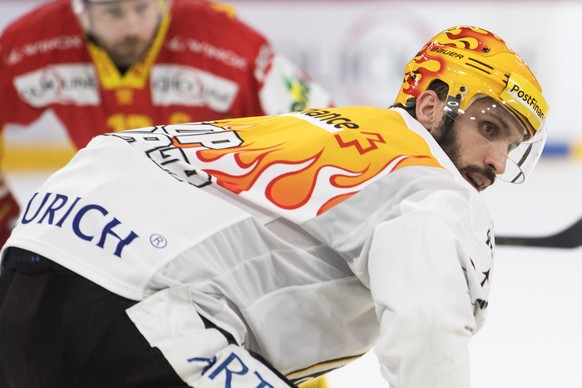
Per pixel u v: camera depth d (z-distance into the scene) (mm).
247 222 5102
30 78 9516
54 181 5355
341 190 5055
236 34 9359
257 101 9523
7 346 4984
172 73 9414
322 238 5051
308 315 5246
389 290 4680
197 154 5285
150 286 4824
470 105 5434
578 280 11773
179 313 4777
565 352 9422
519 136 5496
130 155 5238
